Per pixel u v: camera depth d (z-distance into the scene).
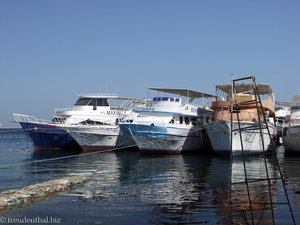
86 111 40.34
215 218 11.73
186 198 14.67
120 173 22.33
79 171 23.50
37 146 40.84
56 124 38.66
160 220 11.62
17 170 24.30
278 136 43.84
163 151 34.06
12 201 13.49
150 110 34.97
